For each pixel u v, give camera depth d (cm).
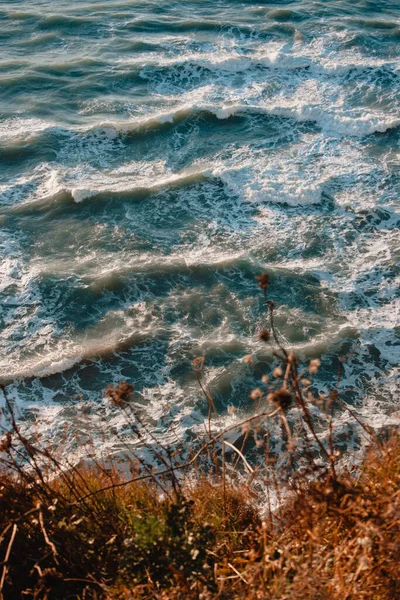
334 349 900
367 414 772
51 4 2570
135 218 1249
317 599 292
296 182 1325
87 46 2169
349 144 1508
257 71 1952
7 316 1003
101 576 341
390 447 432
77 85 1878
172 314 997
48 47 2184
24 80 1900
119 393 366
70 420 805
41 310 1014
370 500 339
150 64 1984
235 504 441
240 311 992
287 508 391
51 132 1597
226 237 1179
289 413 761
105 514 390
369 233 1167
